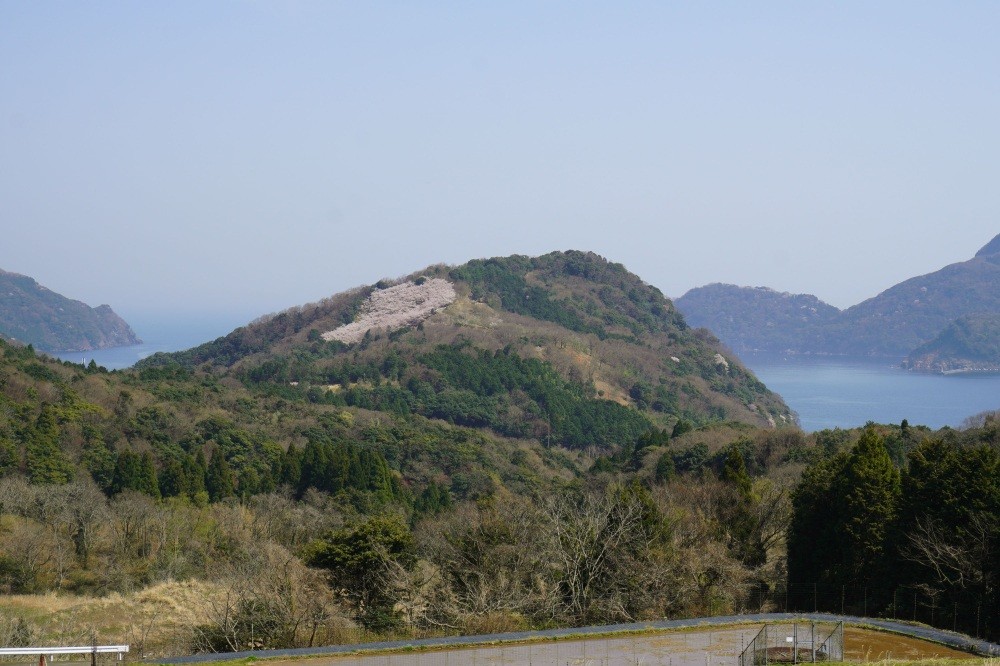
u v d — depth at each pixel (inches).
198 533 2947.8
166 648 1669.5
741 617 1713.8
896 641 1544.0
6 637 1665.8
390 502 3727.9
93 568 2630.4
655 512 2117.4
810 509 2148.1
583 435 6653.5
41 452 3513.8
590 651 1478.8
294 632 1647.4
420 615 1750.7
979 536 1732.3
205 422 4461.1
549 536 1963.6
